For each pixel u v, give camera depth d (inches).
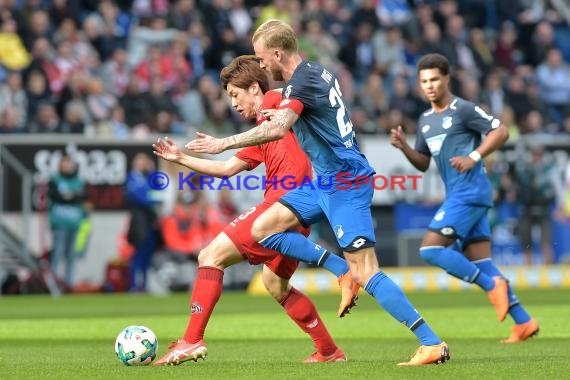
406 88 2551.7
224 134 2353.6
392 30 2699.3
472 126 1044.5
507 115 2657.5
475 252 1082.1
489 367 703.1
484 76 2758.4
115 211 2060.8
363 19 2716.5
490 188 1064.8
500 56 2866.6
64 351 941.2
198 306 750.5
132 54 2471.7
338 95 730.8
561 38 3024.1
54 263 2046.0
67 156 2031.3
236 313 1518.2
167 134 2290.8
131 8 2559.1
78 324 1322.6
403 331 1209.4
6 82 2202.3
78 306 1702.8
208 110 2361.0
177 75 2420.0
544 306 1585.9
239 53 2568.9
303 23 2659.9
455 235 1048.2
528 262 2283.5
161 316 1450.5
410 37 2731.3
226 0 2640.3
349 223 729.6
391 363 751.1
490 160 2247.8
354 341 1076.5
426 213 2218.3
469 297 1931.6
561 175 2301.9
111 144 2048.5
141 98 2301.9
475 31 2802.7
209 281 754.2
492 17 2970.0
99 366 737.6
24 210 2014.0
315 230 2167.8
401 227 2209.6
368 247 730.8
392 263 2210.9
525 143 2277.3
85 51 2362.2
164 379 641.6
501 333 1166.3
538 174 2283.5
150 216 2074.3
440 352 724.7
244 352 924.0
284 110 708.0
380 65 2608.3
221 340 1098.7
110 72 2373.3
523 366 710.5
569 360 769.6
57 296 2016.5
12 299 1924.2
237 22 2655.0
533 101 2743.6
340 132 729.6
